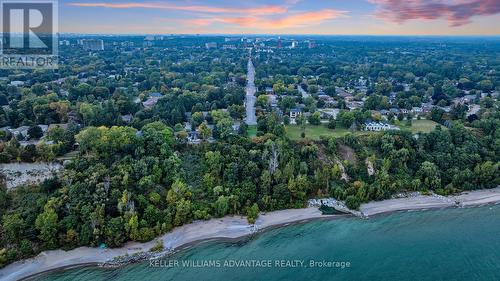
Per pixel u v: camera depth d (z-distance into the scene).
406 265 129.12
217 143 179.75
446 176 184.75
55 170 154.00
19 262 121.56
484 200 175.62
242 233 144.38
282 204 161.50
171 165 161.88
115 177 146.62
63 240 128.50
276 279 120.69
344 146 195.25
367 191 171.00
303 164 175.38
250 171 166.25
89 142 159.12
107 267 122.88
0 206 135.50
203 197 157.00
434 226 154.12
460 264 130.12
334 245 139.88
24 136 180.25
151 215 139.75
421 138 199.12
